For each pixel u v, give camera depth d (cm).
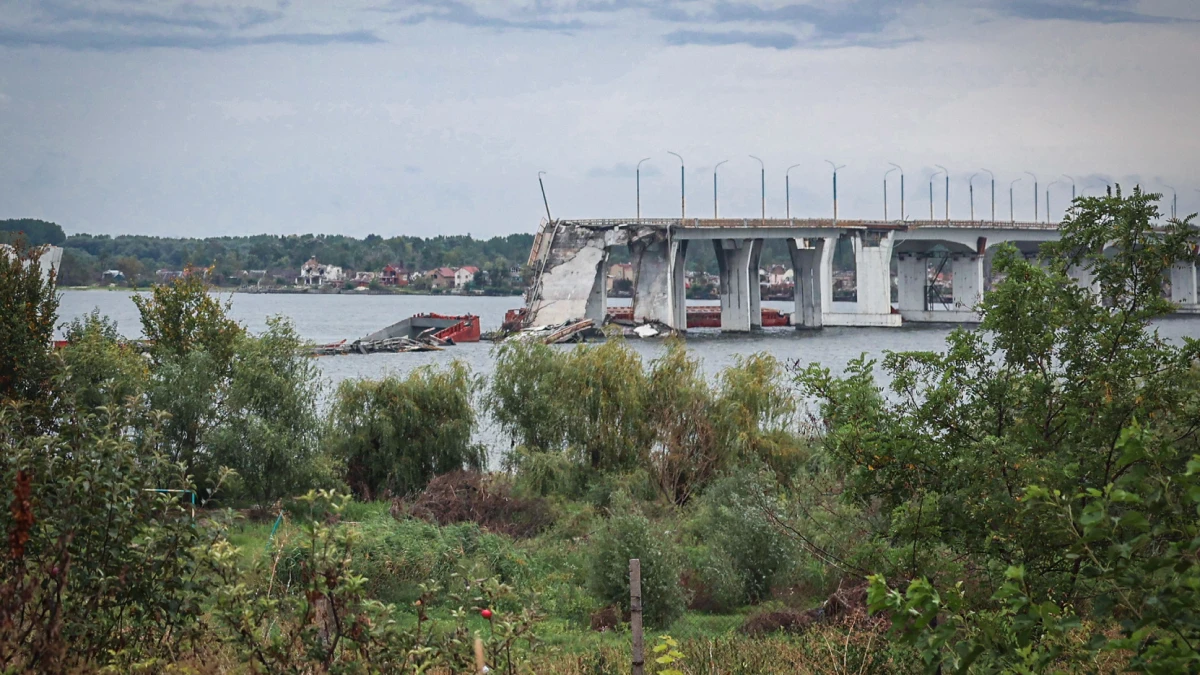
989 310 1578
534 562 3231
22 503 1023
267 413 4312
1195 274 19438
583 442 4691
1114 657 1288
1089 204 1575
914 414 1567
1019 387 1513
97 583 1123
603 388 4712
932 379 1623
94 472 1145
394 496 4459
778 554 2969
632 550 2841
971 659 930
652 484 4503
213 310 5266
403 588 2614
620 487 4278
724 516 3222
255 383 4300
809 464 4294
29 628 1075
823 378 1655
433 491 4159
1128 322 1514
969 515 1423
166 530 1173
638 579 1481
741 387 4669
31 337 4138
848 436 1585
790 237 17512
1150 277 1533
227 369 4881
